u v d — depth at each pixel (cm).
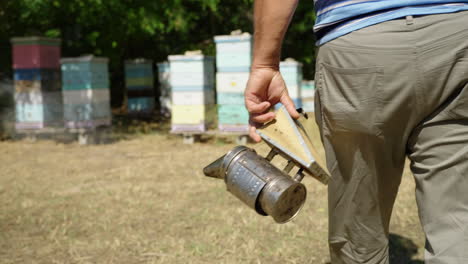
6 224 306
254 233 278
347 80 110
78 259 246
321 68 117
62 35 1041
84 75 638
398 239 266
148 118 1014
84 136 649
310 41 1184
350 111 111
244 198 112
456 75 101
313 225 290
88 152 583
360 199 125
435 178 106
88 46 1059
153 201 353
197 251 252
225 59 602
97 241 271
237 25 1221
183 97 633
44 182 423
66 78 642
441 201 105
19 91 678
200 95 626
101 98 662
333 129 118
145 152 575
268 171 111
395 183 124
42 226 301
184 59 624
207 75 638
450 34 100
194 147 607
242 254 248
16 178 441
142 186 399
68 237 280
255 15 124
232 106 607
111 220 310
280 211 109
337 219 132
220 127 615
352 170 122
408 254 246
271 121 122
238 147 119
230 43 596
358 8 107
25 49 670
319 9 116
